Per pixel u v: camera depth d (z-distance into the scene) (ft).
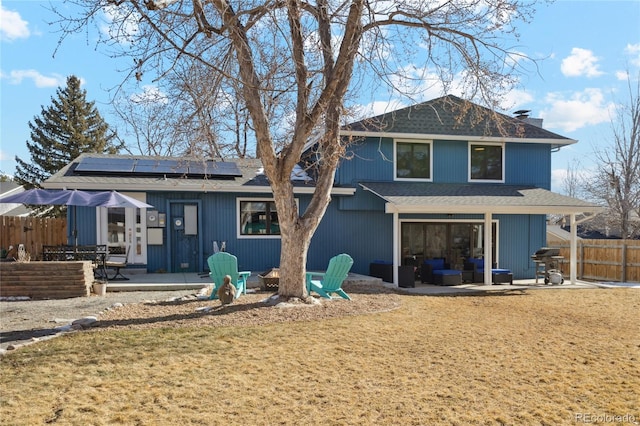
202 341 21.88
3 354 19.47
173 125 31.22
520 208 46.65
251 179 49.88
